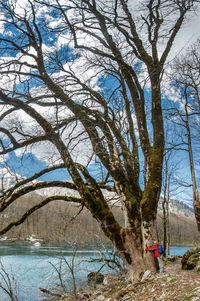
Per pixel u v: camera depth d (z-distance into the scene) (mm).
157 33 10578
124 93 10008
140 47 10539
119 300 6414
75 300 8336
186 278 6316
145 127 10328
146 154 9797
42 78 10125
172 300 4949
